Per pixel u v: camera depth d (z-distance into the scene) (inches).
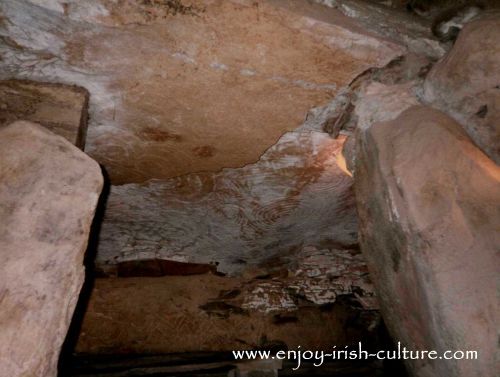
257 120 82.8
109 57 65.6
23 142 48.9
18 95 66.9
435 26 76.9
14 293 40.5
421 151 62.5
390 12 77.7
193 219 134.4
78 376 130.7
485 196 55.6
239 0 57.9
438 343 52.6
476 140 68.9
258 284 168.6
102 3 55.7
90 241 132.0
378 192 69.6
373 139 74.1
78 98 70.3
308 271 172.1
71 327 135.9
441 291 51.2
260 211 132.0
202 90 73.9
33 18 57.5
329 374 159.3
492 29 65.4
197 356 145.8
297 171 110.6
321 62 69.9
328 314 173.6
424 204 57.7
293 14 60.8
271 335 161.8
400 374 160.4
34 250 43.3
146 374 136.4
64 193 47.9
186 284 159.0
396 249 64.1
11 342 38.6
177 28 60.8
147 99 75.8
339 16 69.1
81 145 71.0
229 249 154.7
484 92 66.6
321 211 136.5
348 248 168.4
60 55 64.4
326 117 83.4
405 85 76.5
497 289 48.9
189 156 95.8
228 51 65.8
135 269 153.5
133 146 90.8
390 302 70.7
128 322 146.2
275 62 68.7
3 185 44.9
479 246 51.7
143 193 116.0
